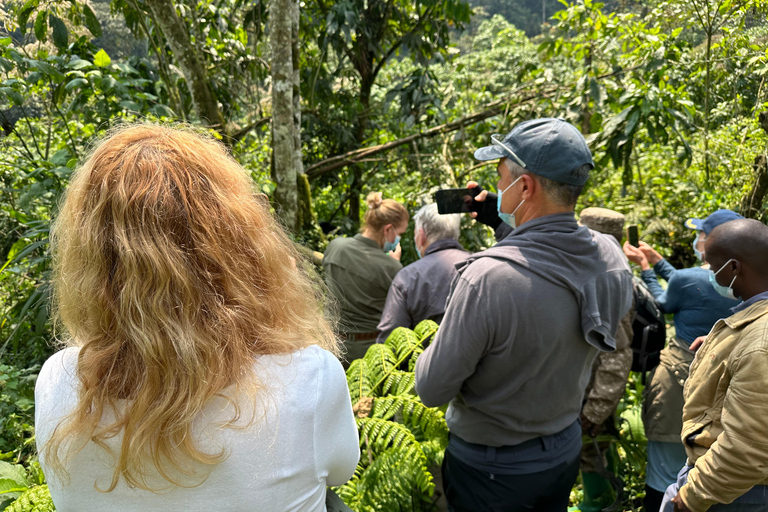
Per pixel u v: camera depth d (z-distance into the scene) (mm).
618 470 2727
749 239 1493
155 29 4312
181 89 4535
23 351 2908
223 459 685
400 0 5879
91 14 3809
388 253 3246
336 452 801
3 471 1664
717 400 1490
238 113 5289
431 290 2529
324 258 3234
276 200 3896
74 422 672
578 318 1541
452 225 2658
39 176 2793
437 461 2082
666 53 3668
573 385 1624
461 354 1521
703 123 3717
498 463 1657
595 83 4109
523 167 1589
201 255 716
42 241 2604
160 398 666
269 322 777
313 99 5508
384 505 1874
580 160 1547
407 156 5219
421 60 5719
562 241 1538
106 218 709
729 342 1456
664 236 5086
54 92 3305
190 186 730
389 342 2281
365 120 6117
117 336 695
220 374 689
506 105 5117
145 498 691
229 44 4840
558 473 1676
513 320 1478
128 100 3268
